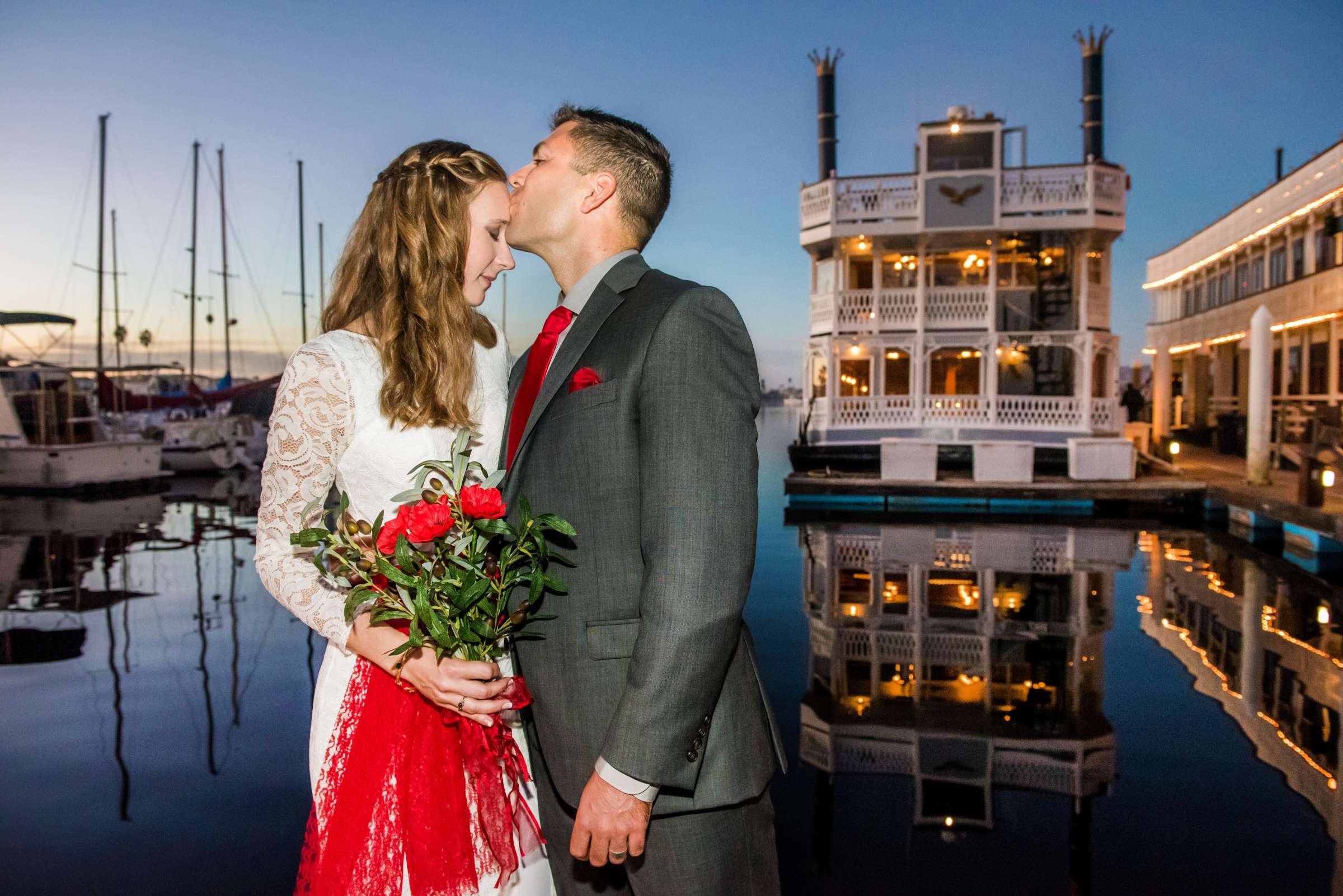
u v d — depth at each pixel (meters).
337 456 1.67
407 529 1.50
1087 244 18.27
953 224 18.48
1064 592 8.04
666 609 1.36
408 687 1.66
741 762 1.60
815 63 23.09
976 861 3.19
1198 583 8.38
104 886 3.03
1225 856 3.22
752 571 1.44
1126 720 4.71
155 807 3.68
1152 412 27.58
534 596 1.57
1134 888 3.00
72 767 4.12
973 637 6.50
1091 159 18.02
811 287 21.11
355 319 1.77
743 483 1.42
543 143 1.76
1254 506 11.09
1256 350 12.52
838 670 5.67
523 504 1.54
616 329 1.58
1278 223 17.55
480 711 1.51
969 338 18.28
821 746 4.36
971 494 14.41
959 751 4.28
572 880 1.71
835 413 18.56
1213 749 4.29
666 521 1.39
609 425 1.52
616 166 1.69
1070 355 19.92
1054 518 13.18
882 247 19.81
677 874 1.55
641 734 1.37
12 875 3.12
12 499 16.91
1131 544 10.77
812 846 3.31
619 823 1.40
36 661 5.93
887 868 3.14
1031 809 3.63
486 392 1.83
